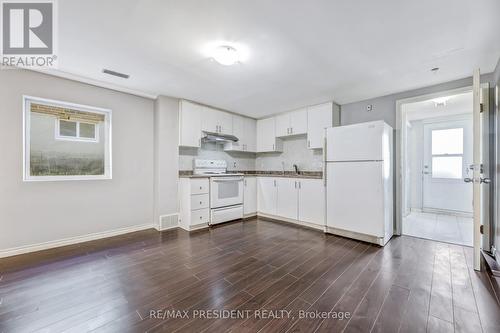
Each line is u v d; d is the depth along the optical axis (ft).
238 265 7.16
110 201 10.12
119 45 6.61
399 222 10.41
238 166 15.92
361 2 4.87
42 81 8.41
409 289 5.71
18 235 7.90
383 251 8.34
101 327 4.38
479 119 6.75
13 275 6.42
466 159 14.43
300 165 14.56
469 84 8.91
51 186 8.58
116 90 10.26
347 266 7.07
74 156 9.29
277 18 5.42
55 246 8.65
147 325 4.43
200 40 6.36
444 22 5.55
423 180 16.01
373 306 5.02
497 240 7.41
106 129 10.12
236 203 13.21
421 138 16.11
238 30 5.90
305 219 11.85
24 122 8.10
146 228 11.34
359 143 9.48
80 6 4.97
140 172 11.14
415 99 10.17
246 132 15.43
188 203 11.18
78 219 9.22
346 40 6.37
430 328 4.33
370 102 11.54
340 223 10.06
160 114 11.19
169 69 8.25
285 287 5.84
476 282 6.03
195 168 13.06
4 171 7.66
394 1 4.83
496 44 6.51
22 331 4.27
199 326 4.41
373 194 9.08
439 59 7.46
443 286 5.84
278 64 7.82
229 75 8.77
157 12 5.18
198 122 12.52
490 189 8.23
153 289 5.73
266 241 9.51
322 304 5.11
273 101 12.18
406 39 6.31
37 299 5.28
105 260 7.50
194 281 6.14
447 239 9.78
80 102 9.30
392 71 8.38
